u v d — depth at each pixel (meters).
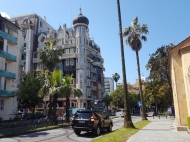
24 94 29.02
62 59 58.03
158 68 37.59
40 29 65.31
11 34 35.66
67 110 24.88
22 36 38.94
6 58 32.50
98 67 68.75
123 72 17.53
